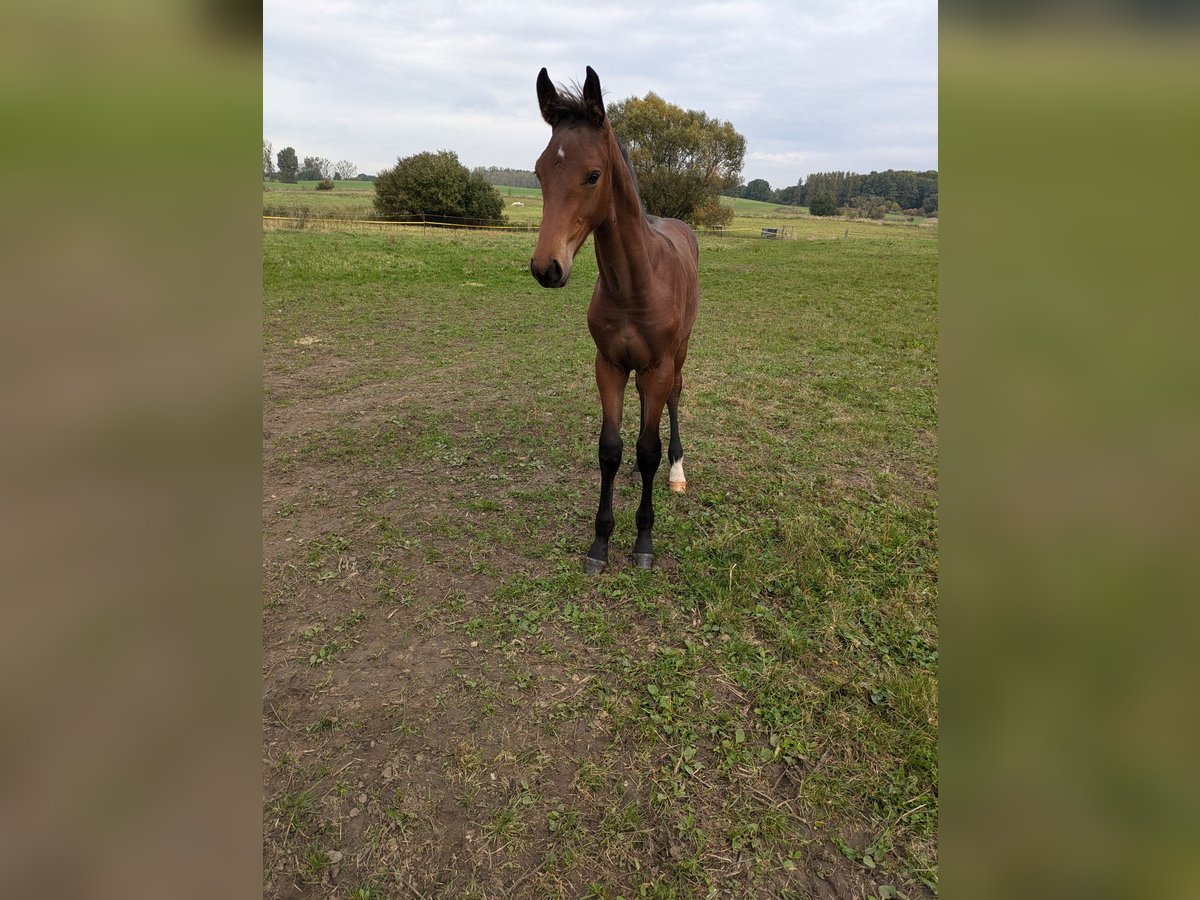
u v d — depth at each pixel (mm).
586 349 6914
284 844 1729
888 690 2191
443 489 3656
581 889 1636
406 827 1778
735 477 3797
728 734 2057
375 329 7727
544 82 2268
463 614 2619
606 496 2910
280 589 2758
